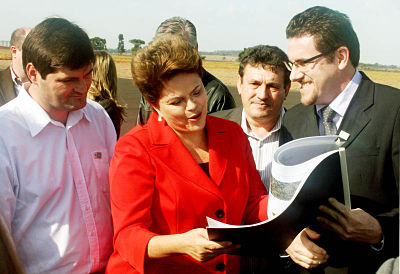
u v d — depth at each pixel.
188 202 1.59
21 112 1.74
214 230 1.32
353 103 2.00
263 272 2.19
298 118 2.31
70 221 1.78
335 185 1.49
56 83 1.67
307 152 1.69
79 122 1.92
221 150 1.71
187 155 1.63
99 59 3.22
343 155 1.43
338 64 1.96
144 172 1.58
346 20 1.96
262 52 2.36
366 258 1.97
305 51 1.97
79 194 1.82
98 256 1.86
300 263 1.74
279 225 1.39
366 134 1.93
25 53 1.69
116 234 1.57
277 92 2.37
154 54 1.47
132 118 10.91
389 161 1.90
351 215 1.59
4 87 3.19
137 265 1.49
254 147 2.59
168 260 1.67
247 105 2.46
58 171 1.77
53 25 1.67
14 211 1.68
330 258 1.97
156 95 1.55
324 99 2.05
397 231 1.91
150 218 1.60
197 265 1.67
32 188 1.70
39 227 1.73
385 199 1.94
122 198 1.57
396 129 1.88
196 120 1.56
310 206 1.45
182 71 1.47
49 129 1.78
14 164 1.67
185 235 1.44
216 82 3.29
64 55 1.62
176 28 3.38
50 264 1.75
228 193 1.67
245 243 1.42
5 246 1.03
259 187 1.85
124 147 1.64
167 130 1.65
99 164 1.95
